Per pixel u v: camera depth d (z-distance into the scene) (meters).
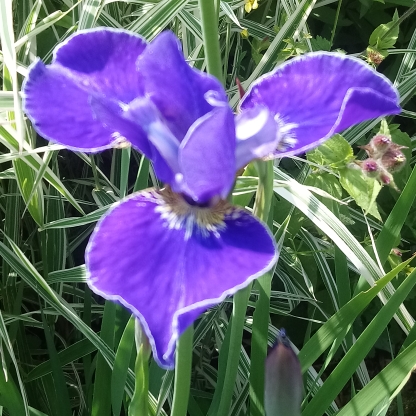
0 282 0.37
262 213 0.18
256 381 0.26
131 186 0.41
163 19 0.30
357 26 0.46
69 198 0.28
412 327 0.27
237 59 0.41
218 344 0.35
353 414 0.24
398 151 0.21
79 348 0.32
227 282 0.13
